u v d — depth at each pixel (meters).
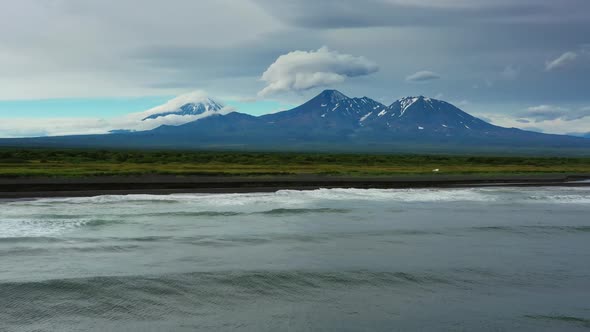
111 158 108.81
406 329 15.11
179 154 124.69
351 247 25.69
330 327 15.15
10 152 105.25
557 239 28.92
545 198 50.12
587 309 17.11
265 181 58.41
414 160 128.50
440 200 47.25
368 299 17.67
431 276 20.50
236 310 16.36
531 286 19.58
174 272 20.12
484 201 47.00
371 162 118.56
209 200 43.88
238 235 28.19
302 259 22.86
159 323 15.16
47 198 43.03
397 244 26.64
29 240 25.61
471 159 133.25
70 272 19.80
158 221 32.22
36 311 15.82
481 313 16.55
